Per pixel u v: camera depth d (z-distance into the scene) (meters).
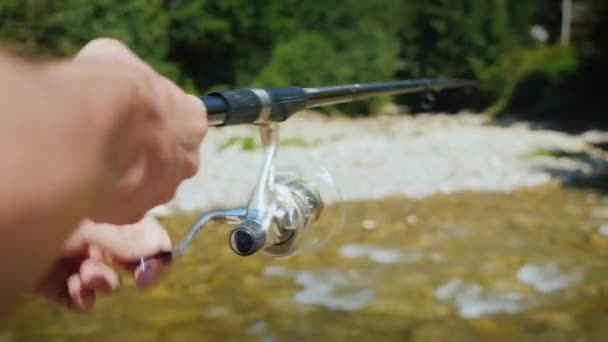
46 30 9.45
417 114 14.14
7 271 0.32
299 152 9.51
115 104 0.41
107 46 0.55
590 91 13.91
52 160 0.34
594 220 6.48
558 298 4.60
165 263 0.91
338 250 5.45
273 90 0.87
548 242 5.78
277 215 0.85
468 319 4.27
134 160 0.45
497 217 6.57
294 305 4.41
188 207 6.18
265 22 12.92
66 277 0.93
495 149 10.13
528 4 17.45
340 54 13.80
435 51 14.84
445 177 8.27
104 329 4.01
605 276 4.99
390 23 14.71
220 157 7.15
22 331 3.93
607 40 13.91
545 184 8.08
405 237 5.85
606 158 9.79
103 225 0.90
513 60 14.65
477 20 14.75
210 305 4.38
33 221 0.33
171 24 12.16
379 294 4.61
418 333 4.05
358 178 8.12
